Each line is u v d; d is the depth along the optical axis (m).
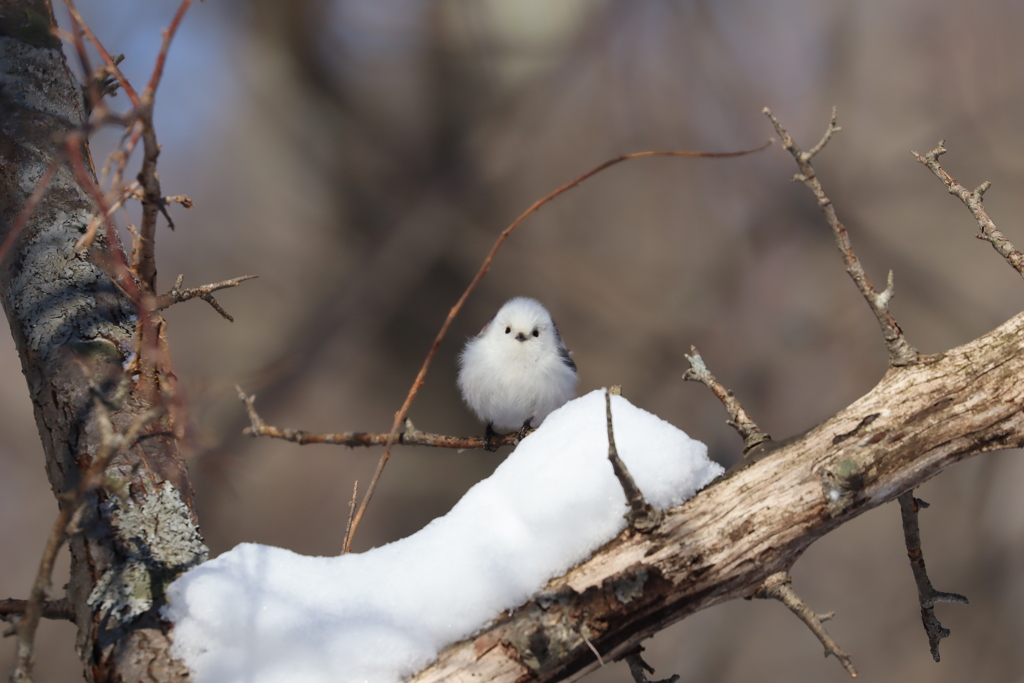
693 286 15.38
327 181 14.70
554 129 15.58
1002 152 16.38
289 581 3.23
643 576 3.15
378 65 15.02
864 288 3.50
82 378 3.80
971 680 11.74
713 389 3.81
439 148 14.84
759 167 16.12
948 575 12.76
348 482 12.62
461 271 14.12
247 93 15.03
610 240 15.58
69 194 4.46
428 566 3.26
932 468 3.37
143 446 3.65
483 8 14.95
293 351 13.34
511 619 3.13
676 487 3.35
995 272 15.47
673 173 15.98
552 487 3.32
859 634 12.29
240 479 11.87
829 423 3.44
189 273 14.47
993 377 3.36
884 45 16.97
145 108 2.55
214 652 3.06
